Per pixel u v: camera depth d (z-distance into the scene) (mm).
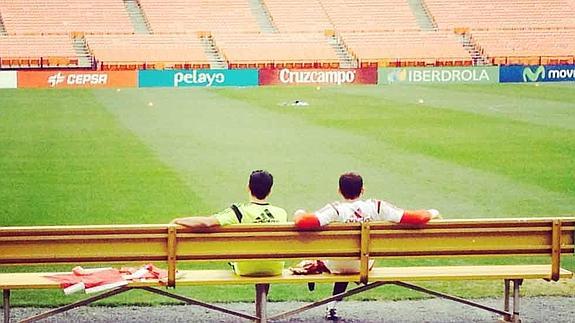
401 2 58156
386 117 30500
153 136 25859
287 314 8797
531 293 10750
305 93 40312
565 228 8758
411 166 20656
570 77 45562
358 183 8961
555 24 56594
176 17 55094
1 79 41719
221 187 18109
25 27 52250
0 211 15789
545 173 19656
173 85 43281
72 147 23594
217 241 8406
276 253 8477
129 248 8328
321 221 8430
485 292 10805
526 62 53094
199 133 26562
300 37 53469
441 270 9055
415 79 44969
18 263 8195
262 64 50844
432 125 28156
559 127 27484
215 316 9688
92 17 53812
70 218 15234
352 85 44281
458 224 8586
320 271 8969
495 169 20141
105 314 9703
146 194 17375
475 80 45312
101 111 32469
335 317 9609
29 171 19953
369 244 8555
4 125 28062
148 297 10406
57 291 10742
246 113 32062
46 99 36875
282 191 17844
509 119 29641
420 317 9672
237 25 55438
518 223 8664
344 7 57438
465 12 57594
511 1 58250
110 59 49156
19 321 9148
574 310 9977
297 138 25516
